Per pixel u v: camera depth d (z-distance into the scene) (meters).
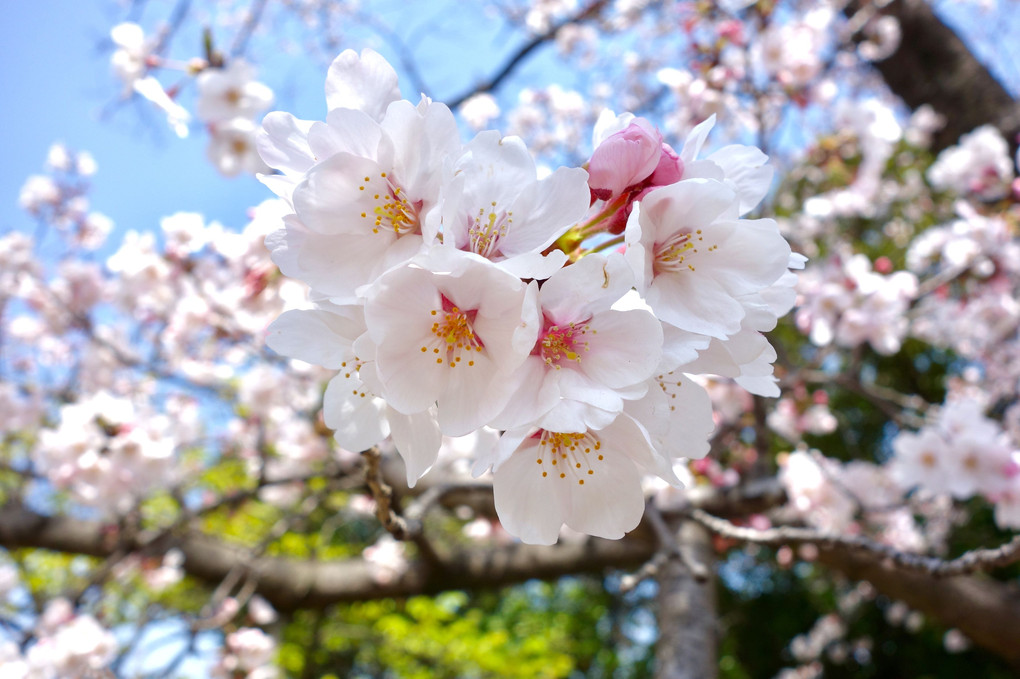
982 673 9.08
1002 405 6.19
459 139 1.02
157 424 3.91
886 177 8.20
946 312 5.00
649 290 1.09
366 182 1.05
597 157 1.12
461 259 0.94
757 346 1.10
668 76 3.86
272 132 1.10
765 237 1.12
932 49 7.09
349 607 8.01
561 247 1.16
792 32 4.06
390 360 1.02
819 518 4.45
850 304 3.80
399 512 2.55
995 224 4.14
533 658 7.73
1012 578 8.46
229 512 4.60
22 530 5.05
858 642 9.49
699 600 4.06
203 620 4.18
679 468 1.35
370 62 1.12
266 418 5.06
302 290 1.38
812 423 5.55
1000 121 6.46
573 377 1.02
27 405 5.06
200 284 3.93
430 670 7.77
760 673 10.22
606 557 5.31
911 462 3.74
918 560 1.97
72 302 5.34
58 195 6.19
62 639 3.78
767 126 4.07
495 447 1.05
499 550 5.48
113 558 4.62
